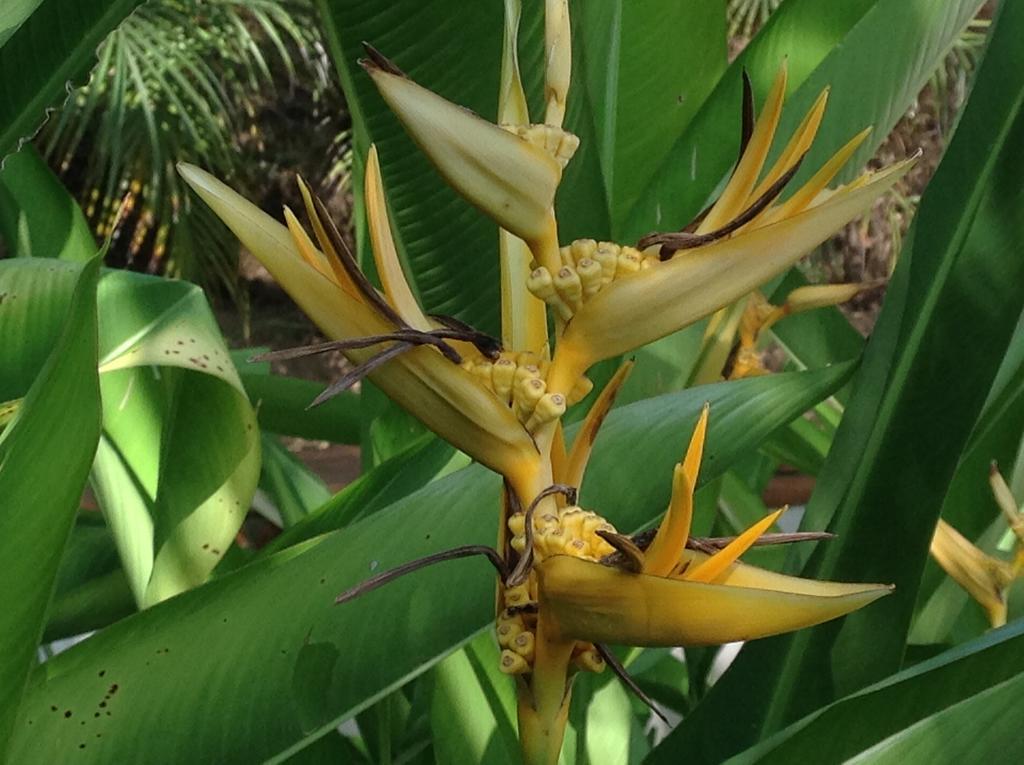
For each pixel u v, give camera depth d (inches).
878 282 26.9
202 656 18.6
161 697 18.3
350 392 44.3
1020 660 17.9
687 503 12.4
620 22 28.4
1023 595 23.8
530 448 13.8
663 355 27.7
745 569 13.3
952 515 30.4
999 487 23.1
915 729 16.0
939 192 22.2
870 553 21.6
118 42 152.5
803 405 21.8
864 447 21.9
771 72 29.3
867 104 28.1
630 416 21.8
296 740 18.3
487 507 20.1
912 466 21.2
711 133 29.4
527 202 13.2
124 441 29.8
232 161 165.2
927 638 30.0
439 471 26.1
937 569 29.4
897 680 16.7
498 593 14.4
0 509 13.2
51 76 25.7
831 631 21.8
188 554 26.1
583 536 13.5
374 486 26.3
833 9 29.4
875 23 27.3
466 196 13.2
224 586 19.4
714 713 22.7
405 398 13.6
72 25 25.1
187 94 155.6
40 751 17.7
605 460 21.2
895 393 21.5
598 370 26.6
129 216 169.8
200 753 18.0
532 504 13.5
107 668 18.4
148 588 26.2
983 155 21.7
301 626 19.0
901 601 21.2
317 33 169.5
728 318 27.1
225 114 160.4
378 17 24.1
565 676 14.1
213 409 25.0
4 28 22.5
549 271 13.6
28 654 14.5
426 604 19.2
